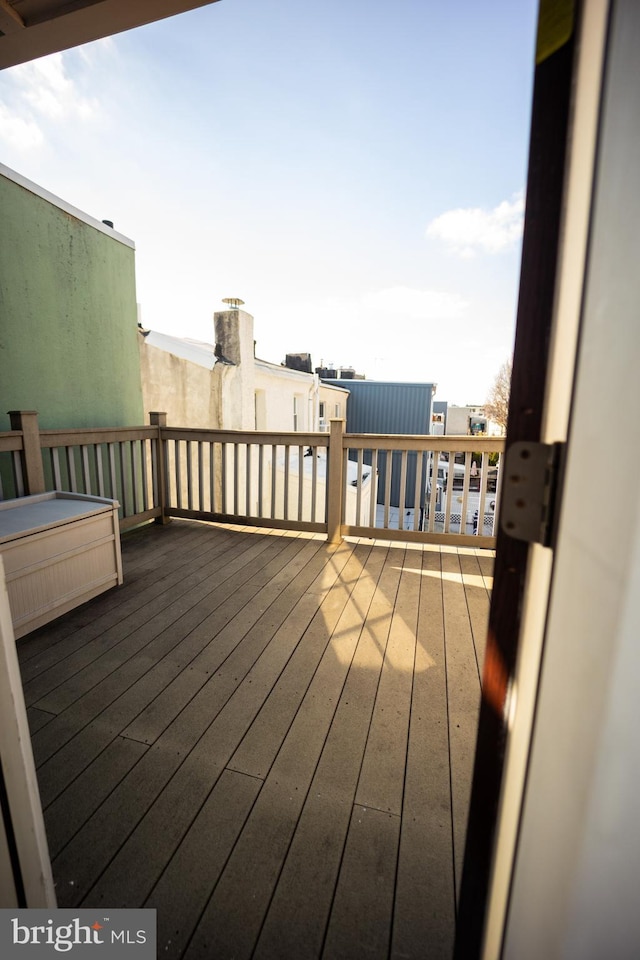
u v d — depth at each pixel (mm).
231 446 7223
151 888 1099
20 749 738
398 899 1086
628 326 418
